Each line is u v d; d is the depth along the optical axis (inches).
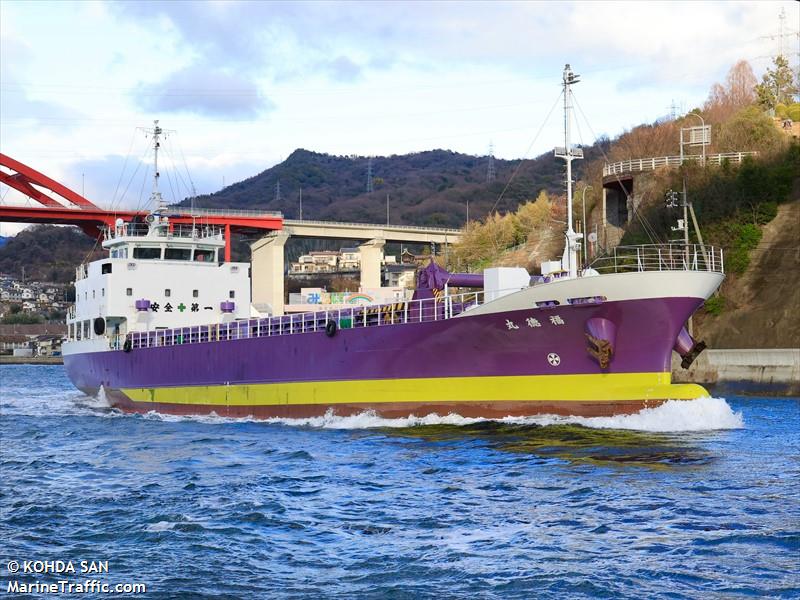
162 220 2135.8
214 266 2135.8
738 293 2546.8
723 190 2802.7
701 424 1244.5
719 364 2331.4
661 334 1205.7
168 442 1425.9
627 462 1052.5
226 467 1144.2
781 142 3238.2
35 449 1403.8
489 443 1200.2
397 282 6786.4
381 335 1429.6
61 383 3794.3
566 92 1358.3
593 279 1182.9
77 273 2373.3
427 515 844.0
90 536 801.6
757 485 928.9
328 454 1204.5
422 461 1114.7
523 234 4581.7
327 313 1563.7
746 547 714.8
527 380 1290.6
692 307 1206.3
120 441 1471.5
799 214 2667.3
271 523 828.6
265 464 1154.0
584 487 932.6
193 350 1851.6
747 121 3442.4
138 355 2015.3
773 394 2178.9
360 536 780.0
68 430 1674.5
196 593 642.2
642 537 750.5
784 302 2389.3
